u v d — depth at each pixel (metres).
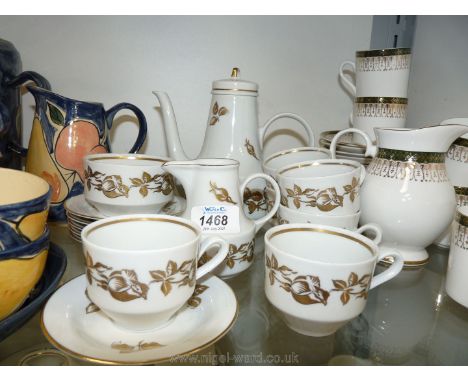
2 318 0.38
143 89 0.78
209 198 0.50
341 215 0.53
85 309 0.42
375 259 0.40
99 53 0.75
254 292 0.55
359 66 0.69
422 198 0.53
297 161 0.68
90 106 0.61
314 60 0.82
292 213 0.54
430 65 0.73
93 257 0.37
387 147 0.55
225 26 0.78
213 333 0.38
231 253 0.50
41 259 0.39
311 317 0.39
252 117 0.64
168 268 0.37
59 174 0.60
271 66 0.81
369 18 0.81
